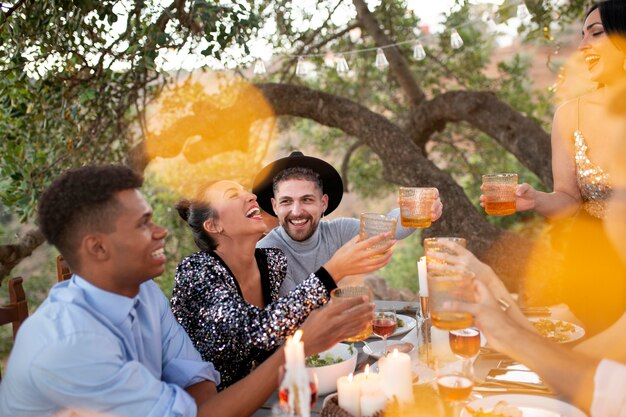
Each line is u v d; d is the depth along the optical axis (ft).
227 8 12.42
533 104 20.93
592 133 8.39
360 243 5.72
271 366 5.19
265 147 20.07
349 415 4.53
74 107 13.08
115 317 4.94
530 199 8.49
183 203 7.14
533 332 4.52
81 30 11.72
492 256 16.11
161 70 12.84
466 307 4.52
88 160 14.83
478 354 6.34
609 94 8.10
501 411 4.83
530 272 15.55
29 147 13.16
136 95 14.44
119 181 4.64
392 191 24.22
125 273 4.81
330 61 20.30
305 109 18.75
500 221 21.83
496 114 18.28
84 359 4.48
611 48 7.85
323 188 9.50
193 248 19.26
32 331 4.53
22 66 11.66
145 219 4.75
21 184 12.50
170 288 18.85
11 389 4.57
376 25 19.36
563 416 4.89
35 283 21.45
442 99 19.34
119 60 12.63
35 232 14.32
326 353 6.41
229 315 5.95
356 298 5.17
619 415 4.11
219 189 6.84
